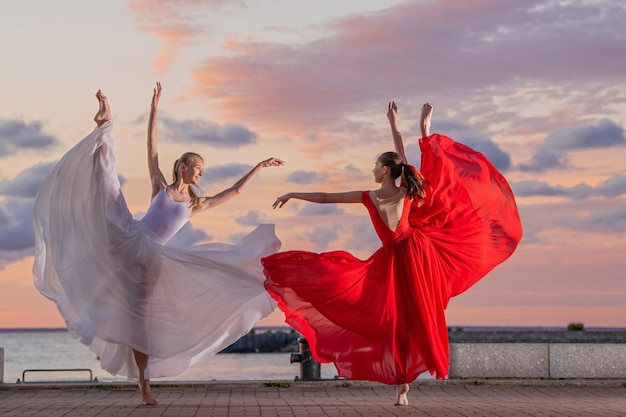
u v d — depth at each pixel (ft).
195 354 35.50
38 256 34.76
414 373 33.71
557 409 32.12
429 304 34.12
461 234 35.78
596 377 44.09
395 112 36.83
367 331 34.24
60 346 335.88
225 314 35.01
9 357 221.87
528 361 44.11
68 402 35.29
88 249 34.14
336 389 42.04
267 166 36.73
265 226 36.32
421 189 34.47
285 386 43.11
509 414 30.35
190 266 34.86
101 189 34.17
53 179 34.68
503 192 36.45
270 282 34.53
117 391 41.14
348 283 34.45
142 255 34.24
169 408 32.48
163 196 35.17
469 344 44.11
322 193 34.45
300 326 34.45
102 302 33.91
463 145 36.70
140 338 33.76
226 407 32.91
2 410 31.73
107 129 34.37
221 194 36.01
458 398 37.32
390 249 34.42
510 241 36.63
